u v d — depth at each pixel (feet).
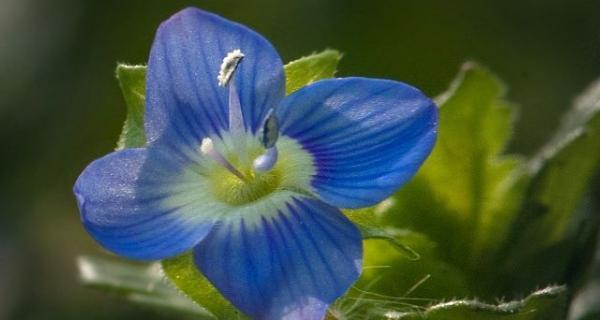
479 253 0.27
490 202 0.27
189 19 0.25
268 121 0.25
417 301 0.26
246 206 0.26
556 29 0.35
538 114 0.35
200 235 0.25
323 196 0.25
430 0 0.35
